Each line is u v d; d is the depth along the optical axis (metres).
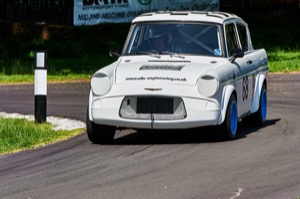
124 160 32.34
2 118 44.50
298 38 105.00
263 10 110.06
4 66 89.19
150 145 36.06
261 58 43.12
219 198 25.44
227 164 30.89
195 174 29.16
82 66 88.81
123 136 39.62
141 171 30.00
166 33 38.94
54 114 48.53
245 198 25.39
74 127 42.25
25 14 107.00
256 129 40.91
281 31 106.62
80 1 105.75
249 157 32.25
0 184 28.39
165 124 35.25
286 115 46.59
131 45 39.06
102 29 105.94
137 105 35.44
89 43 104.06
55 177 29.34
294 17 110.00
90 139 37.00
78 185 27.84
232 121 37.12
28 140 37.28
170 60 37.88
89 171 30.28
